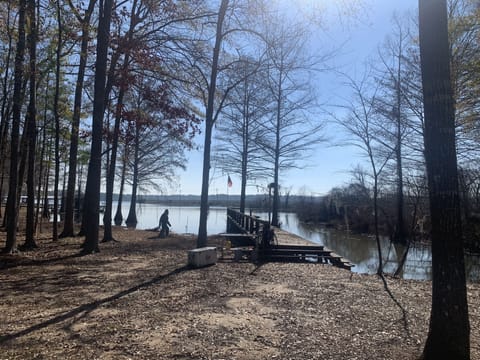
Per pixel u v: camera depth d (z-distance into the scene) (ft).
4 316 19.76
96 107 43.01
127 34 46.34
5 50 52.19
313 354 15.25
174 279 29.25
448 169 13.89
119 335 16.99
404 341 16.75
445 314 13.66
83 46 47.80
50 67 44.09
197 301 22.86
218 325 18.49
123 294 24.47
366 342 16.61
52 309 21.07
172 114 50.21
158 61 46.75
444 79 14.20
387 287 27.89
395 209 93.30
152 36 47.29
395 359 14.80
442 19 14.37
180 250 46.11
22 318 19.39
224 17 44.04
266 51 45.47
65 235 58.59
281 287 27.07
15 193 40.27
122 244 52.13
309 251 43.01
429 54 14.42
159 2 45.60
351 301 23.48
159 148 106.01
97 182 43.42
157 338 16.66
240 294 24.68
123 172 104.53
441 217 13.85
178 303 22.39
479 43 39.27
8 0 38.40
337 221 131.44
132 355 14.85
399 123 73.51
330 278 31.09
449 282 13.66
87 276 30.17
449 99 14.16
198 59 47.57
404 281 30.76
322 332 17.79
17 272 31.53
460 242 13.82
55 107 49.67
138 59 45.21
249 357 14.85
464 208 72.38
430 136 14.28
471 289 28.89
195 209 264.93
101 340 16.39
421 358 14.34
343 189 160.04
